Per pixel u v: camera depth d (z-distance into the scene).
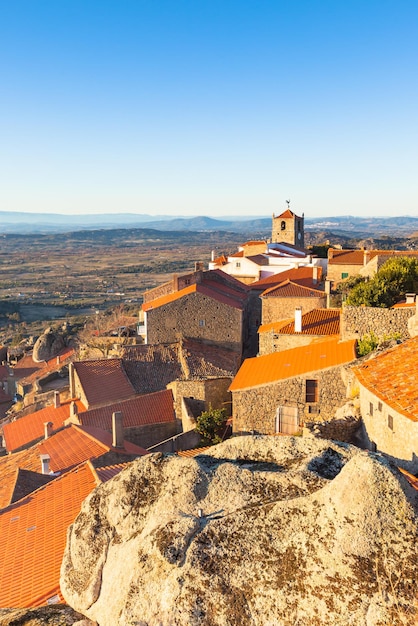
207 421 37.12
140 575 8.91
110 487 11.14
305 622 7.66
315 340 39.81
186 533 9.09
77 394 50.03
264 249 105.75
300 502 9.08
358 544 8.07
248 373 33.25
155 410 43.97
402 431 17.92
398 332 31.52
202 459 11.88
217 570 8.47
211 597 8.23
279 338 41.03
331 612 7.60
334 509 8.53
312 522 8.64
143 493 10.71
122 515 10.53
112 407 43.53
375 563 7.87
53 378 70.81
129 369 52.66
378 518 8.28
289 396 29.44
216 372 53.12
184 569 8.59
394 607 7.42
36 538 18.89
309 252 114.19
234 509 9.78
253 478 10.45
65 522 19.58
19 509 22.19
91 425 41.09
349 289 54.41
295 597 7.90
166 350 56.16
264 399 30.08
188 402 43.12
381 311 31.94
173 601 8.34
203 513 9.79
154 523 9.65
